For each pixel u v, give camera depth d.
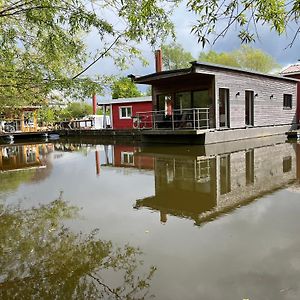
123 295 2.35
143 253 2.99
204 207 4.37
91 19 3.26
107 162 9.68
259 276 2.49
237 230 3.45
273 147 11.05
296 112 18.58
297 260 2.73
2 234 3.65
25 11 3.19
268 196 4.79
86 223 3.91
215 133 12.59
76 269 2.78
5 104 4.25
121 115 22.44
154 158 9.75
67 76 3.74
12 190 6.03
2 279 2.65
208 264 2.72
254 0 2.31
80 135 22.70
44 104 4.20
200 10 2.47
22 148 16.45
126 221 3.92
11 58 3.51
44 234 3.61
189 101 13.97
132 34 3.43
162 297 2.28
